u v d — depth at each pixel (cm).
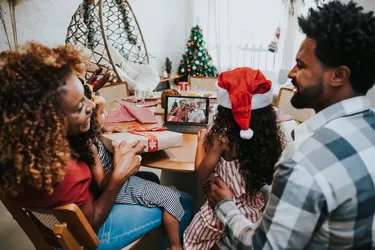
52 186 77
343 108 66
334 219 63
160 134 131
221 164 112
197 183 171
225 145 107
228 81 104
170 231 124
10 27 307
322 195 59
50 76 73
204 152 123
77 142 99
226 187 108
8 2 282
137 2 455
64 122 76
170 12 532
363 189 60
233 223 87
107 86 259
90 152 105
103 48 386
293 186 61
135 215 117
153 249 134
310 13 68
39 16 335
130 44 461
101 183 108
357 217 62
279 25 462
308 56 65
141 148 117
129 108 193
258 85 102
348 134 62
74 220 83
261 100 104
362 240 65
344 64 62
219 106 109
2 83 68
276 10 472
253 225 84
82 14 342
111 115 186
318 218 62
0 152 68
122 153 110
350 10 62
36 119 69
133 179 129
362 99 66
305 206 60
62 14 365
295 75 70
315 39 64
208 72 509
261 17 485
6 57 73
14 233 187
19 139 68
